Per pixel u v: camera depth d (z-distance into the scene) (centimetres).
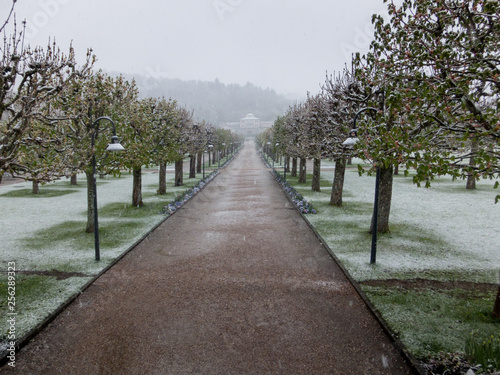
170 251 1123
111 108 1330
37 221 1542
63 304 736
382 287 819
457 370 512
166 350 584
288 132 2880
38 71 786
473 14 602
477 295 770
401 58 705
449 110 553
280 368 537
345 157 1455
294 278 886
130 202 2031
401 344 582
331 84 1517
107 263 999
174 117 2112
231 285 845
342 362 551
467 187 2411
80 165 957
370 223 1414
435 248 1112
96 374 529
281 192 2445
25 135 841
